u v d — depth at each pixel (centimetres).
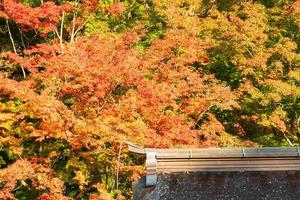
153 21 2308
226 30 2038
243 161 768
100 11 2338
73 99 1591
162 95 1470
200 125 1759
